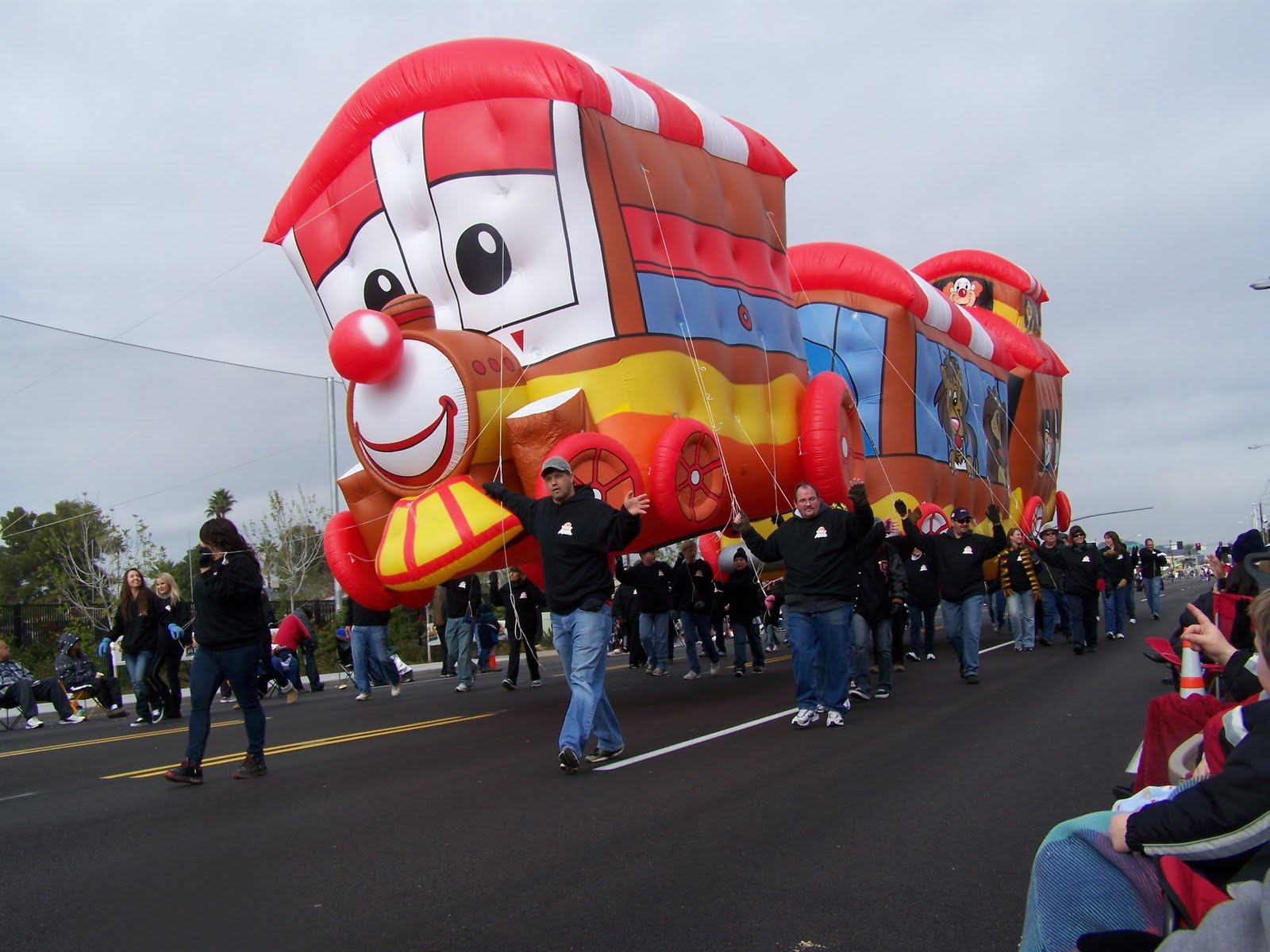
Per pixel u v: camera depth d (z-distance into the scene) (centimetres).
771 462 1128
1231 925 197
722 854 435
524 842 461
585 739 620
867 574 960
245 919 368
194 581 659
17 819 554
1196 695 353
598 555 632
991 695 971
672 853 438
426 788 597
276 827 507
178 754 797
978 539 1078
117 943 346
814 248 1783
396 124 973
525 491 923
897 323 1734
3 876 433
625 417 931
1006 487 2286
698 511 971
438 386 898
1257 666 236
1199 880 220
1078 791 546
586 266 934
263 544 1698
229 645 646
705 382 1023
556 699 1115
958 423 1942
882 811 508
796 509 803
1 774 727
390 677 1311
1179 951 204
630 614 1599
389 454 933
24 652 1456
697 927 348
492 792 577
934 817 494
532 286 942
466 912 368
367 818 521
